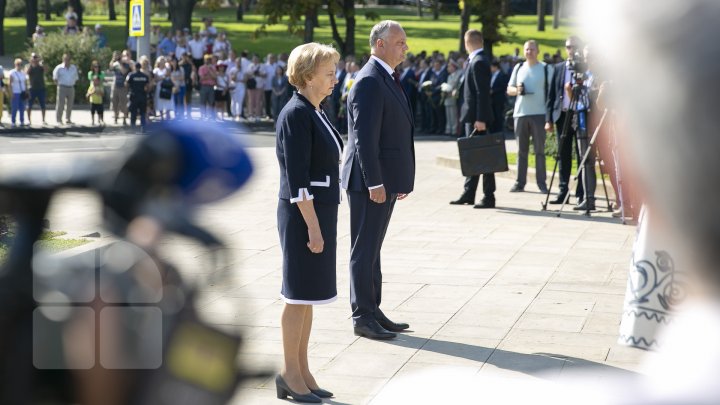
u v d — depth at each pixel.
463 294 7.11
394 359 5.51
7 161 1.04
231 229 9.88
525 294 7.12
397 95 6.11
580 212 11.12
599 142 10.73
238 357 1.03
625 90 0.61
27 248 1.00
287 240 4.70
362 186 5.95
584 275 7.78
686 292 0.62
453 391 0.68
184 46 31.77
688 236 0.60
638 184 0.63
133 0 23.97
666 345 0.63
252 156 1.01
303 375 4.86
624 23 0.61
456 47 48.75
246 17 66.25
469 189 11.63
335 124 24.62
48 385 1.00
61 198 0.99
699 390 0.58
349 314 6.50
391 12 73.56
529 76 12.56
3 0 44.69
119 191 0.99
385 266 8.12
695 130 0.59
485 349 5.70
